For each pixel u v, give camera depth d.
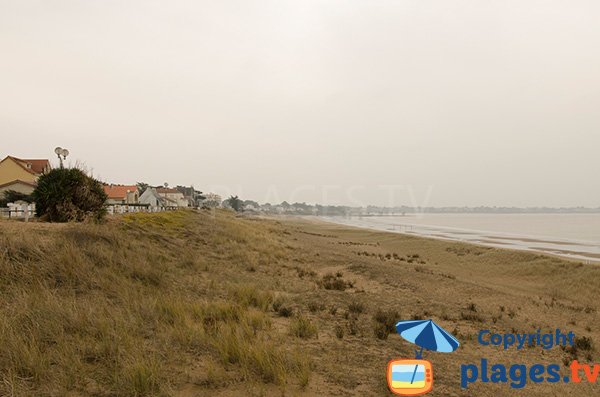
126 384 4.75
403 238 52.56
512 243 57.78
